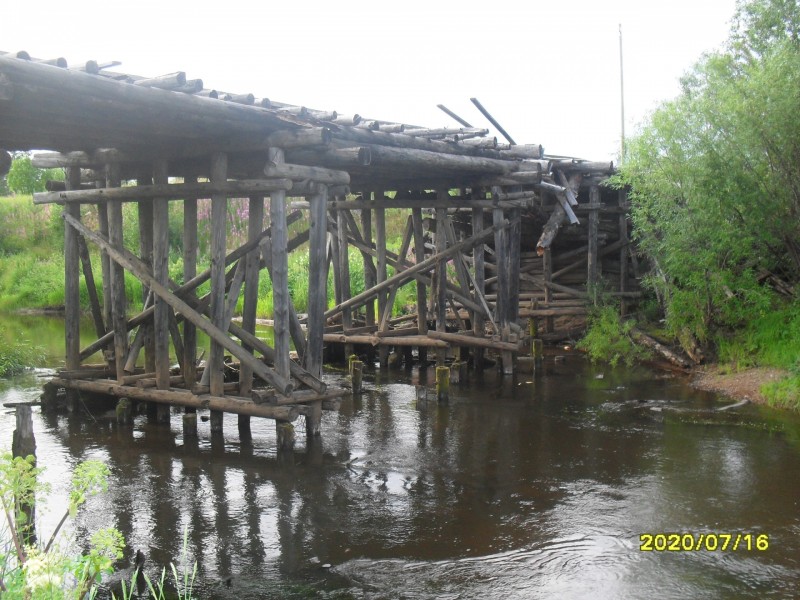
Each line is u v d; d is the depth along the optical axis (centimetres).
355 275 2170
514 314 1419
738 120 1224
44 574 336
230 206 2928
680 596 565
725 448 939
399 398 1239
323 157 934
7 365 1423
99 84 682
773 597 564
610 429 1034
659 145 1360
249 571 602
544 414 1123
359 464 873
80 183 1091
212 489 783
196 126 806
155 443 944
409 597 562
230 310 923
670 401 1197
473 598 561
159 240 946
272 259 869
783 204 1267
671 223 1383
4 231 3047
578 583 585
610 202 1827
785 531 685
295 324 984
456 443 965
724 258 1355
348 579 590
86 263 1096
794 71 1222
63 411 1102
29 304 2519
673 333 1512
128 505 736
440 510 735
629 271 1798
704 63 1377
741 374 1314
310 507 739
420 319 1423
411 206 1398
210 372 936
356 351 1612
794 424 1048
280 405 885
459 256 1401
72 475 815
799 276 1379
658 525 700
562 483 813
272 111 841
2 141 873
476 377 1422
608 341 1563
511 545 655
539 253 1519
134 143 888
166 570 599
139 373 1088
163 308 964
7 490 429
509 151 1321
